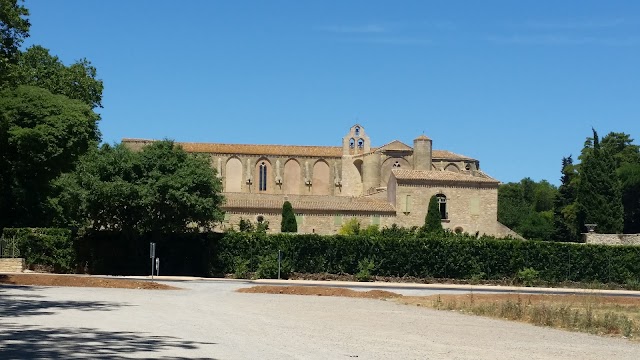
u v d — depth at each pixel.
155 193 59.91
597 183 92.56
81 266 60.81
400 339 23.08
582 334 27.59
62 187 64.81
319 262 64.62
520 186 164.62
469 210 90.62
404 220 89.81
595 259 67.81
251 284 53.00
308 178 117.06
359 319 29.66
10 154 59.62
